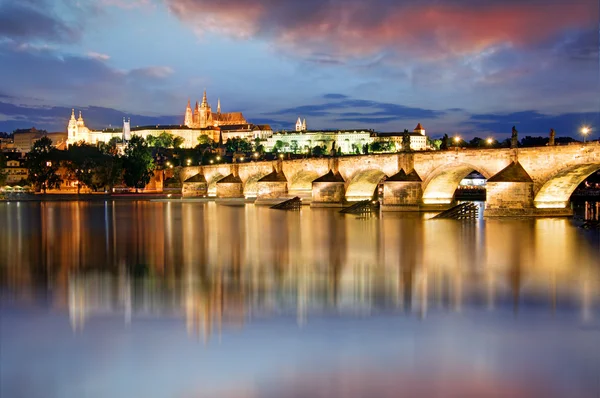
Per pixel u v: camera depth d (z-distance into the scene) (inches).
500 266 2262.6
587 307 1615.4
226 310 1599.4
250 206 6752.0
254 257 2536.9
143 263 2380.7
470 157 4503.0
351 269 2213.3
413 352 1273.4
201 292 1815.9
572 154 3836.1
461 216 4370.1
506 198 4097.0
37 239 3299.7
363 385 1119.6
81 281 2000.5
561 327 1434.5
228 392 1103.0
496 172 4306.1
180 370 1187.9
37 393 1105.4
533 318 1510.8
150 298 1739.7
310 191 6776.6
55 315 1565.0
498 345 1311.5
